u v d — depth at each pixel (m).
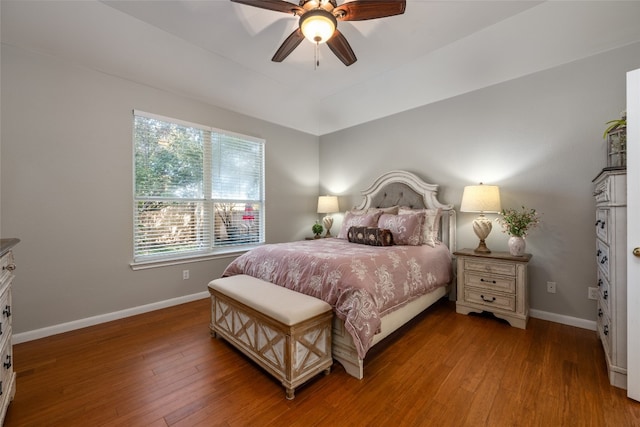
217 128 3.56
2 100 2.21
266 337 1.77
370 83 3.60
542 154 2.72
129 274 2.85
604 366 1.87
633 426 1.35
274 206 4.28
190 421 1.41
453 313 2.89
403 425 1.38
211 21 2.42
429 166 3.58
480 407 1.50
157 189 3.09
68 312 2.49
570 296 2.57
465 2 2.20
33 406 1.51
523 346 2.17
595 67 2.45
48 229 2.40
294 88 3.77
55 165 2.43
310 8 1.94
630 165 1.52
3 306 1.41
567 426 1.36
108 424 1.38
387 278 2.12
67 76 2.48
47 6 2.11
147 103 2.96
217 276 3.57
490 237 3.06
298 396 1.60
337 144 4.70
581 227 2.52
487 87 3.08
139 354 2.07
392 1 1.76
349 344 1.82
